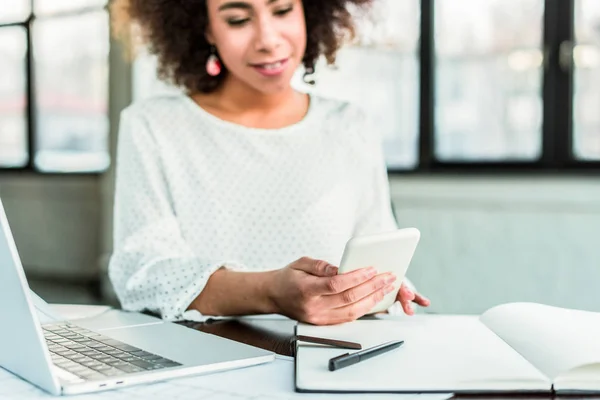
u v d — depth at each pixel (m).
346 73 4.05
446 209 3.84
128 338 0.92
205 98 1.57
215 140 1.48
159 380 0.76
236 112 1.54
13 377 0.78
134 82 4.73
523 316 0.93
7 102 5.78
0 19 5.70
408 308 1.16
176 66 1.59
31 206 5.75
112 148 4.89
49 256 5.70
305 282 1.01
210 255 1.43
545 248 3.62
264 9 1.33
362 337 0.91
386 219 1.57
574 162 3.58
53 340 0.90
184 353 0.84
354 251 0.97
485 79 3.79
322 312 1.01
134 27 1.67
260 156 1.49
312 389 0.71
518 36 3.69
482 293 3.78
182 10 1.53
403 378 0.71
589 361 0.71
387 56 3.97
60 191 5.58
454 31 3.83
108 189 4.97
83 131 5.46
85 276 5.52
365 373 0.73
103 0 5.20
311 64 1.69
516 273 3.70
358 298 1.01
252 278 1.13
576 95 3.57
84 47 5.36
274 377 0.77
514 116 3.73
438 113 3.91
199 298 1.17
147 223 1.35
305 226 1.47
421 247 3.90
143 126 1.46
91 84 5.37
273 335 1.04
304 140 1.53
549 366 0.74
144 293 1.21
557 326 0.85
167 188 1.44
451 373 0.73
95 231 5.45
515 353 0.80
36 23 5.56
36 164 5.73
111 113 4.86
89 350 0.85
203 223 1.44
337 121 1.59
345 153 1.56
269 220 1.46
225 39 1.36
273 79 1.39
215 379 0.76
